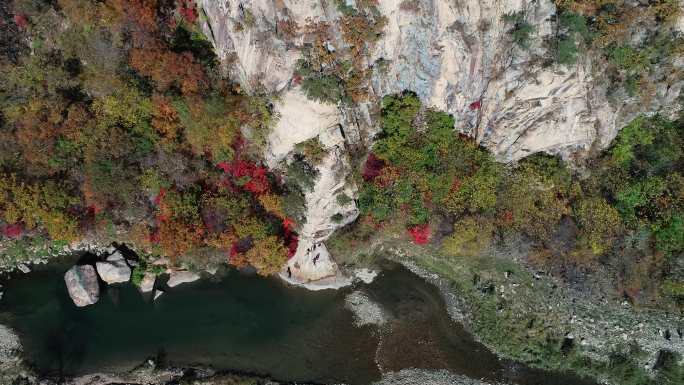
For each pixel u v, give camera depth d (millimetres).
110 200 35438
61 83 33906
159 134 34312
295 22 29609
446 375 35375
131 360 35438
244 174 35188
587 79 32125
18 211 34438
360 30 29766
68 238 35656
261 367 35500
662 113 35375
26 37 33625
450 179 35000
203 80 32281
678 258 35219
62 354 35406
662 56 32219
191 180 35062
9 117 33844
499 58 31922
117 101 33375
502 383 35188
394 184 35250
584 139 34906
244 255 35375
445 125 34656
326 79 30688
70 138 34219
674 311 36062
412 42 31094
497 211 36000
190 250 35000
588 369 35500
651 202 35500
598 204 35594
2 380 34156
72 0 31016
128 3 30562
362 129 34625
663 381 34812
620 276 36094
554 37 30781
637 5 30797
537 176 35625
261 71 31312
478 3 29953
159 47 31688
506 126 34188
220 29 31609
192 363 35500
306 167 34219
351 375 35312
